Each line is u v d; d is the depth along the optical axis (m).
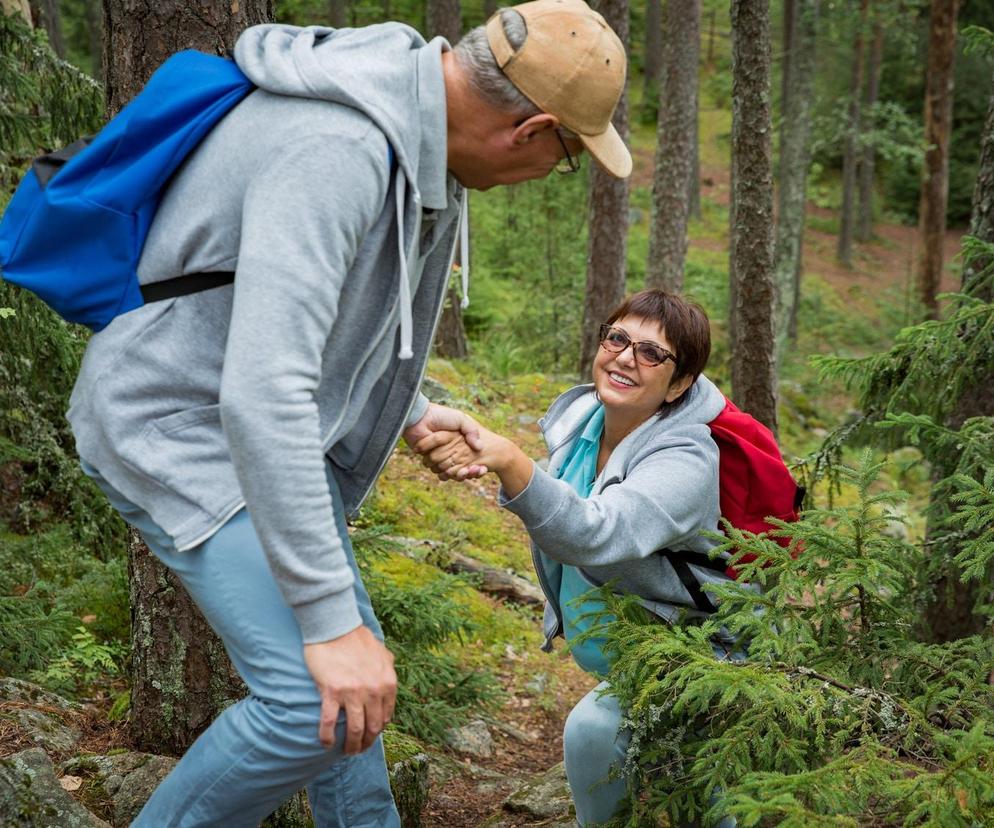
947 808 1.70
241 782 1.69
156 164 1.59
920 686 2.25
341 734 1.62
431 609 4.40
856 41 22.80
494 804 3.74
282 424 1.46
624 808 2.43
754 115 5.64
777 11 28.11
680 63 10.61
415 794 3.17
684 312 2.35
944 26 15.80
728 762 2.03
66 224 1.59
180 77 1.66
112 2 2.60
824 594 2.35
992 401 3.85
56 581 4.34
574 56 1.62
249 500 1.48
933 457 3.57
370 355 1.73
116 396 1.62
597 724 2.40
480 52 1.63
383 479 7.33
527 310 14.10
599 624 2.39
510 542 7.14
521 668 5.66
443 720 4.48
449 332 11.59
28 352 3.94
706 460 2.29
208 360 1.63
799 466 4.00
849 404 16.78
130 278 1.63
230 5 2.61
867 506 2.35
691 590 2.38
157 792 1.78
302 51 1.61
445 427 2.08
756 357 5.89
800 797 1.88
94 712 3.27
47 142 4.51
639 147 29.94
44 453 4.45
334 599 1.55
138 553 2.81
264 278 1.47
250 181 1.55
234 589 1.63
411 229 1.63
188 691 2.84
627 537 2.15
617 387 2.36
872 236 29.67
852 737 2.13
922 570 3.22
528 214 15.29
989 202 4.08
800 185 17.09
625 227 10.93
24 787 2.27
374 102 1.55
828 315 22.53
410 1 21.33
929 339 3.52
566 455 2.60
